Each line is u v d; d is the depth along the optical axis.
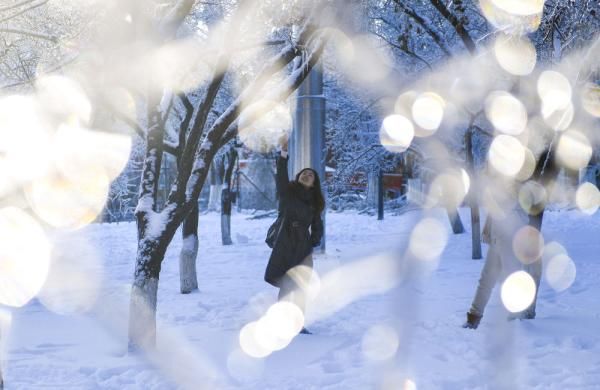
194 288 11.59
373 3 15.21
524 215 7.86
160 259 7.18
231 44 7.28
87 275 14.36
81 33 10.61
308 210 8.19
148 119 7.42
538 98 8.74
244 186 41.66
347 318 8.78
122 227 30.55
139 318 7.00
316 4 7.35
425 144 20.67
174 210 7.26
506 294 8.37
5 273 13.84
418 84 17.58
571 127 10.74
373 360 6.55
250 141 23.09
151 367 6.41
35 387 5.71
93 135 16.25
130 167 20.17
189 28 13.62
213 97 7.37
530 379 5.79
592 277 12.24
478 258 15.66
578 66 10.18
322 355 6.82
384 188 38.84
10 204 18.34
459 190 22.66
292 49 7.53
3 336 8.03
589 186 37.44
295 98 16.83
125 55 7.53
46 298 11.08
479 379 5.84
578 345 7.03
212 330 8.20
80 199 19.83
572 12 10.93
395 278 12.55
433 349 6.92
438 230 24.61
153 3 10.05
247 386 5.70
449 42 16.58
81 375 6.11
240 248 20.12
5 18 8.65
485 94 14.63
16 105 12.95
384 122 19.77
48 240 21.58
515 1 10.88
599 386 5.51
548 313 8.86
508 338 7.24
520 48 10.91
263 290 11.63
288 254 8.13
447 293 10.71
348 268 14.22
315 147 16.64
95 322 9.02
